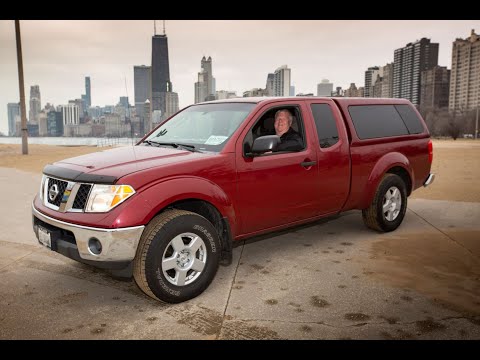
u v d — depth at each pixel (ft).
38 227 13.69
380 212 19.39
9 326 11.60
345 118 18.17
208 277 13.38
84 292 13.88
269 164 14.97
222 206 13.58
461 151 86.99
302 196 16.16
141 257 12.05
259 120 15.49
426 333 11.03
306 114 16.58
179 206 14.12
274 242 18.98
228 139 14.37
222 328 11.36
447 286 13.97
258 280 14.66
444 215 23.82
